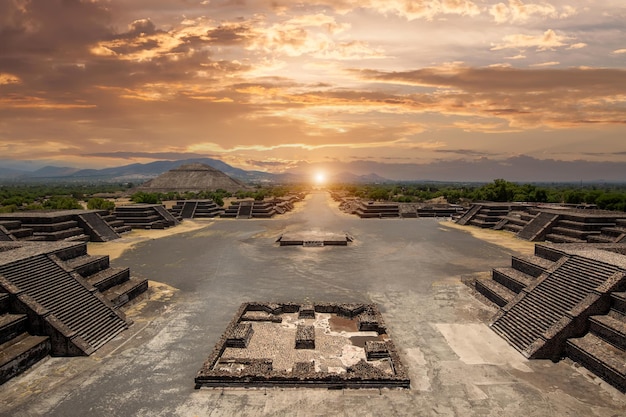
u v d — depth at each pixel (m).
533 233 65.06
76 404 20.59
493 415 19.72
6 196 157.50
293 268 47.91
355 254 56.00
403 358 25.44
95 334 27.48
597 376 22.89
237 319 30.91
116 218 77.88
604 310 25.45
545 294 29.64
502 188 117.44
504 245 61.34
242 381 22.36
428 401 20.92
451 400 20.98
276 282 41.94
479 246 60.97
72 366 24.39
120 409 20.23
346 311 32.75
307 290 39.16
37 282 28.64
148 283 41.25
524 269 35.78
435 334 29.00
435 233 75.12
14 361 22.97
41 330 25.67
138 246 61.38
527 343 26.41
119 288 35.50
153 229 80.12
